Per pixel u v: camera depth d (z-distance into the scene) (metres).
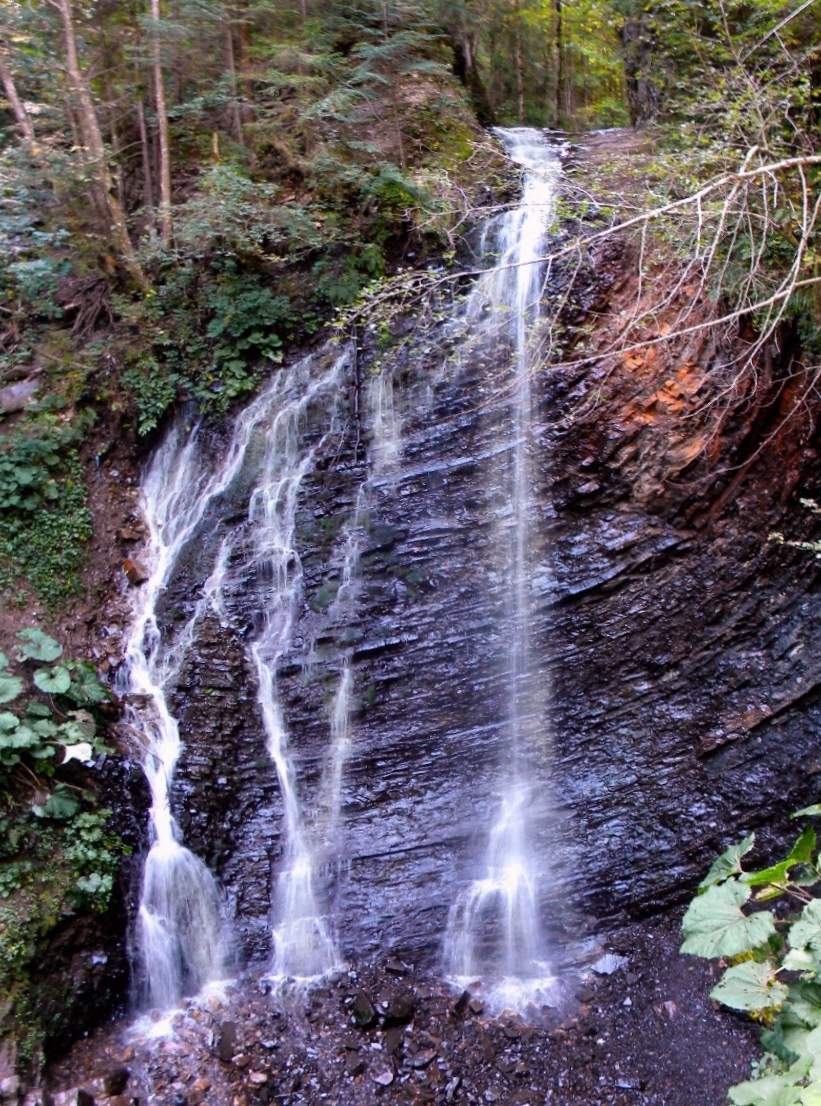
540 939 5.68
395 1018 5.14
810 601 6.28
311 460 7.49
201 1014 5.28
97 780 5.85
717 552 6.57
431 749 6.39
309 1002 5.30
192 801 6.08
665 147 7.41
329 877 5.96
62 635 6.70
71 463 7.54
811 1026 3.32
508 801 6.19
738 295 5.93
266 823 6.17
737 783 5.94
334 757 6.40
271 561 7.14
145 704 6.43
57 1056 4.91
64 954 5.15
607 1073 4.72
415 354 7.52
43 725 5.70
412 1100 4.64
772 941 4.04
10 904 5.07
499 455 7.13
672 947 5.46
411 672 6.61
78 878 5.38
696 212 4.51
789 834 5.68
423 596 6.86
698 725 6.20
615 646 6.52
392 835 6.09
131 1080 4.79
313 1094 4.70
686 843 5.84
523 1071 4.78
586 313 7.14
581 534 6.84
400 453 7.37
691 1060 4.69
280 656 6.76
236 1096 4.69
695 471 6.59
